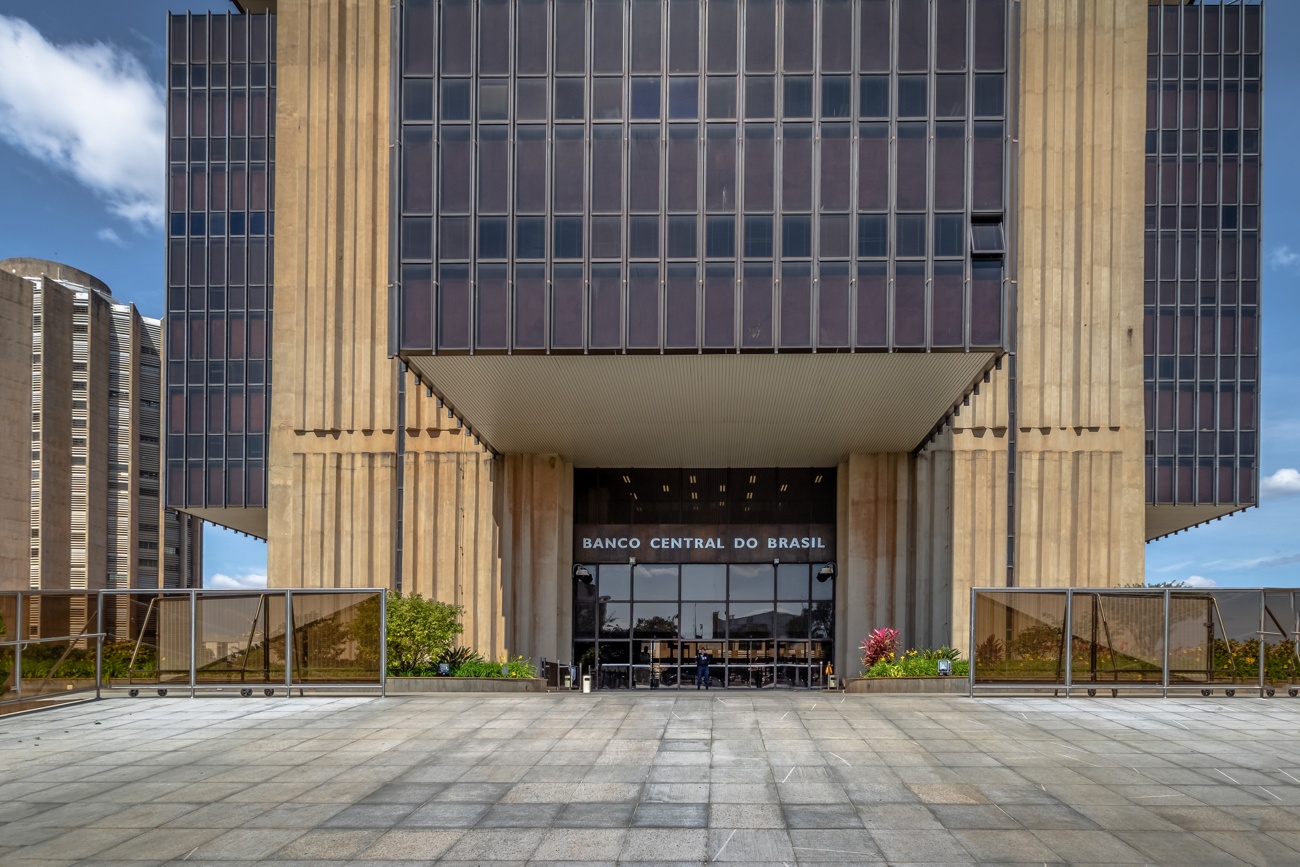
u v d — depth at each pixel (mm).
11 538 68438
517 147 22391
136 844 7301
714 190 22141
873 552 31516
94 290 79312
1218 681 15805
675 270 21969
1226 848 7145
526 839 7352
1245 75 46094
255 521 52719
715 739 11438
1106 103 31453
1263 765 9992
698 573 34000
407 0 22641
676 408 26188
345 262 32281
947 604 30641
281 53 33031
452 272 22125
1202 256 45844
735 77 22375
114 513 78500
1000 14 22141
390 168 22422
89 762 10289
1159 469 45156
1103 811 8133
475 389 24609
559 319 21938
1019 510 30906
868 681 20062
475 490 31516
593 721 12883
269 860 6906
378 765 10023
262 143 47750
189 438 46875
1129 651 15805
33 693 14383
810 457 32750
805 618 33625
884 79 22203
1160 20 46500
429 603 24016
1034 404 31141
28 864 6859
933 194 21797
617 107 22391
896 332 21500
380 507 31438
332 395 31766
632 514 34281
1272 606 16031
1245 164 45969
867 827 7641
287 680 15555
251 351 47219
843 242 21844
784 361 22234
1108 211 31375
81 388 75875
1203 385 45469
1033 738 11523
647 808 8219
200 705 14641
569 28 22578
